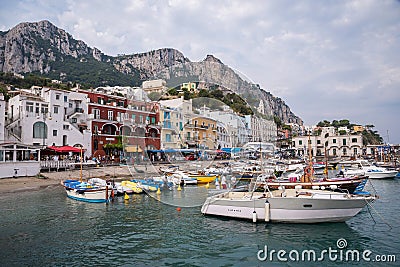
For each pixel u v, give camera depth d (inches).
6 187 903.1
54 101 1451.8
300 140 3142.2
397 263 328.8
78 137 1489.9
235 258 344.2
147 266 322.3
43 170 1156.5
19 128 1368.1
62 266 323.3
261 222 489.7
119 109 1707.7
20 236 432.1
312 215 474.0
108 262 333.4
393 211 584.4
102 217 548.1
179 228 465.7
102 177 1119.6
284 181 711.7
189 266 322.3
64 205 666.8
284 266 321.7
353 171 1255.5
